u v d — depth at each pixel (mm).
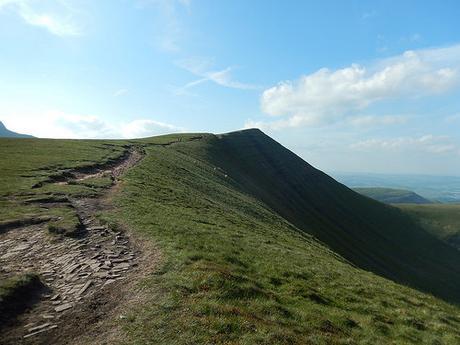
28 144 69812
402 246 134000
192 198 45469
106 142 89375
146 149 84500
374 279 30656
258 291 18500
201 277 18000
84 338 13055
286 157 171250
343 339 16156
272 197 106688
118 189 39438
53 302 15656
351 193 169000
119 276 18234
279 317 16484
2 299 14750
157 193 41656
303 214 112812
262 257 25688
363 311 20703
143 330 13445
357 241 115438
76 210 29828
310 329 16297
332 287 23453
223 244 25969
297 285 21609
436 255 138750
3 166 44469
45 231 24422
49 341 12867
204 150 109312
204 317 14469
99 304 15469
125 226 26422
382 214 160500
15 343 12594
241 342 13344
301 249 37750
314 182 156750
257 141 175750
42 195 32844
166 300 15484
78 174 47062
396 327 19609
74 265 19406
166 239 23922
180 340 12977
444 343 18641
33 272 17859
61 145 72438
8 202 30141
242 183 94938
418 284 101125
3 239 22938
